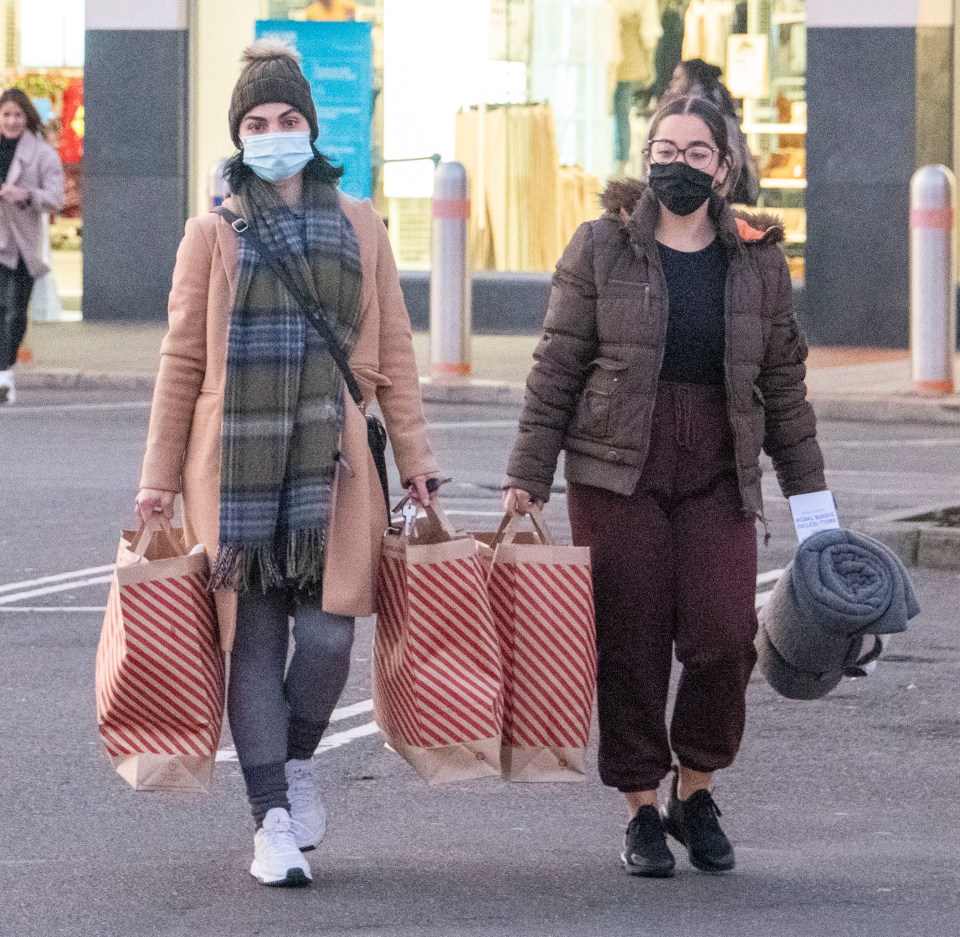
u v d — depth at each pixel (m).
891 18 53.81
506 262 58.84
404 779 18.19
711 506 14.98
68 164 60.22
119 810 17.14
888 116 54.09
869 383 46.31
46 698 20.84
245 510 14.27
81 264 60.16
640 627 14.96
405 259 59.16
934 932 13.91
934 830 16.67
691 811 15.38
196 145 59.41
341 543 14.45
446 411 43.81
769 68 55.84
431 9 58.09
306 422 14.40
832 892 14.86
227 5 58.84
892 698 21.09
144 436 39.22
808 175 54.72
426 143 58.31
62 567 27.34
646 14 57.25
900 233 54.19
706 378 14.98
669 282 14.93
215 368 14.58
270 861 14.71
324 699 14.86
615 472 14.81
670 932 13.83
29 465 35.53
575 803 17.45
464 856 15.82
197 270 14.66
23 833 16.45
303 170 14.94
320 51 55.88
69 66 59.72
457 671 14.37
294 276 14.49
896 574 14.86
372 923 13.98
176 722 14.42
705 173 14.73
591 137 58.00
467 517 30.75
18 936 13.76
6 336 43.50
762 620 15.45
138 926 13.95
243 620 14.71
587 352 15.13
